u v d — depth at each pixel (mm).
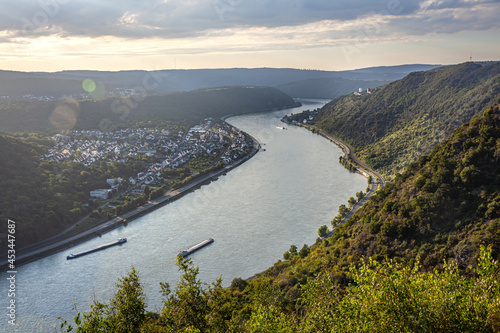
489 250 22500
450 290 22047
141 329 31328
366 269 23734
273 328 27297
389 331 21297
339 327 23672
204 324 31766
